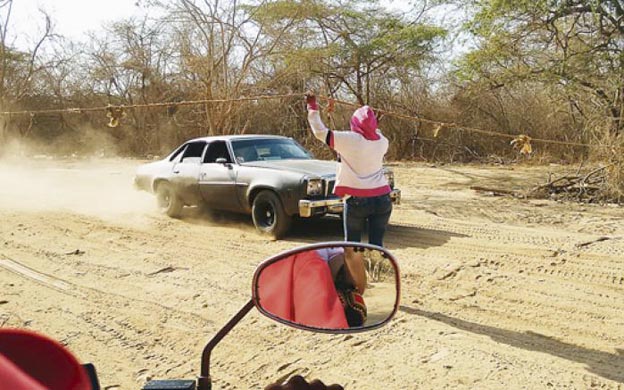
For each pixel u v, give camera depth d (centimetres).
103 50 3094
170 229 1023
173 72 2931
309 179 892
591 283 686
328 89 2606
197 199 1063
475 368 474
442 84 2636
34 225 1057
